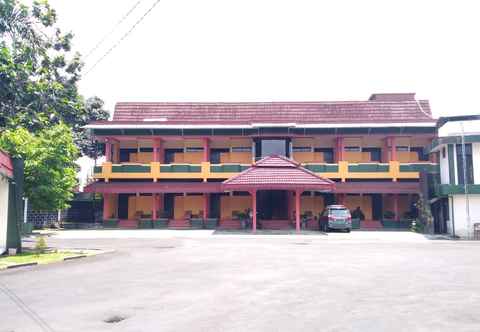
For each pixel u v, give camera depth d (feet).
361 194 127.75
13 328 23.54
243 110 137.90
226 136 124.47
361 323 24.31
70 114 95.81
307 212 125.80
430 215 104.27
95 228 120.98
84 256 56.59
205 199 122.72
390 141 125.90
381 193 118.62
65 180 68.18
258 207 125.70
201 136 124.67
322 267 45.52
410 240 85.76
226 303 29.01
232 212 127.54
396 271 42.75
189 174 123.34
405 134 122.31
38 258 53.57
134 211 129.70
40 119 80.64
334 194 125.80
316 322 24.49
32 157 64.18
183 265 47.26
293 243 76.33
